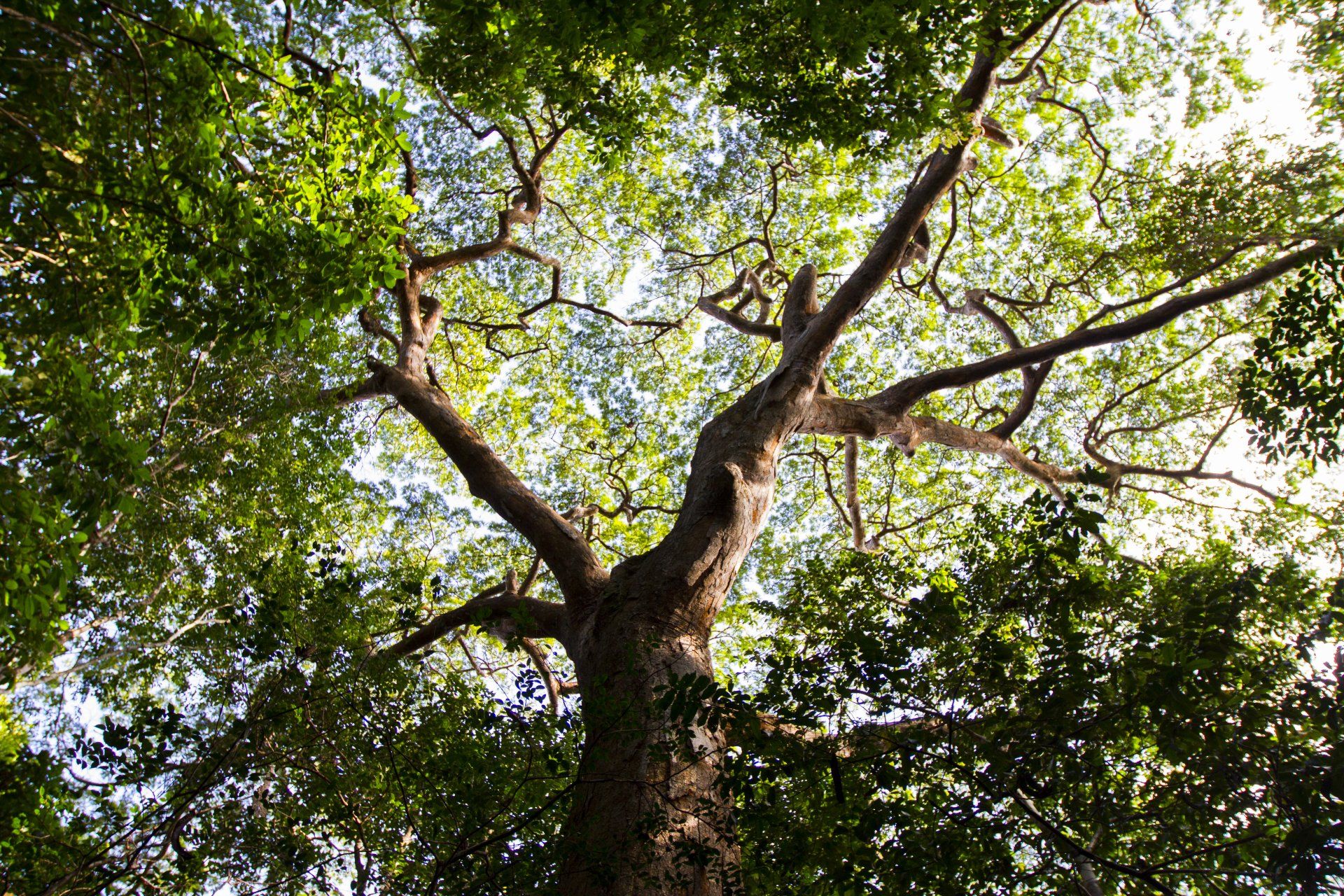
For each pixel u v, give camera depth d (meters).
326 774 6.86
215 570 10.75
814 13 7.72
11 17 4.59
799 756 5.51
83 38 4.79
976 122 11.15
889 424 12.25
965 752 5.55
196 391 10.88
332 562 7.52
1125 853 5.75
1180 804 5.48
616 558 17.52
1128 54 16.52
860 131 8.99
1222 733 5.10
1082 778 5.40
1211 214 13.61
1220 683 5.18
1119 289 17.06
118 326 5.86
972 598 6.03
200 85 5.34
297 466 11.88
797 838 5.58
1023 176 17.91
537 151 15.37
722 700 5.30
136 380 10.10
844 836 5.61
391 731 6.97
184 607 10.46
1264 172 13.33
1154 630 5.30
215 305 6.04
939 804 5.55
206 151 5.45
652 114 10.51
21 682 8.55
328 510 12.99
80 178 5.06
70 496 5.12
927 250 15.10
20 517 4.95
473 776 6.34
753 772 5.45
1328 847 4.84
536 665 12.52
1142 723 5.42
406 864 6.36
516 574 14.34
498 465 11.54
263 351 11.12
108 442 5.24
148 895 6.28
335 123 6.39
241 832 6.56
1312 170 13.04
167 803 6.14
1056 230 17.53
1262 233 13.38
